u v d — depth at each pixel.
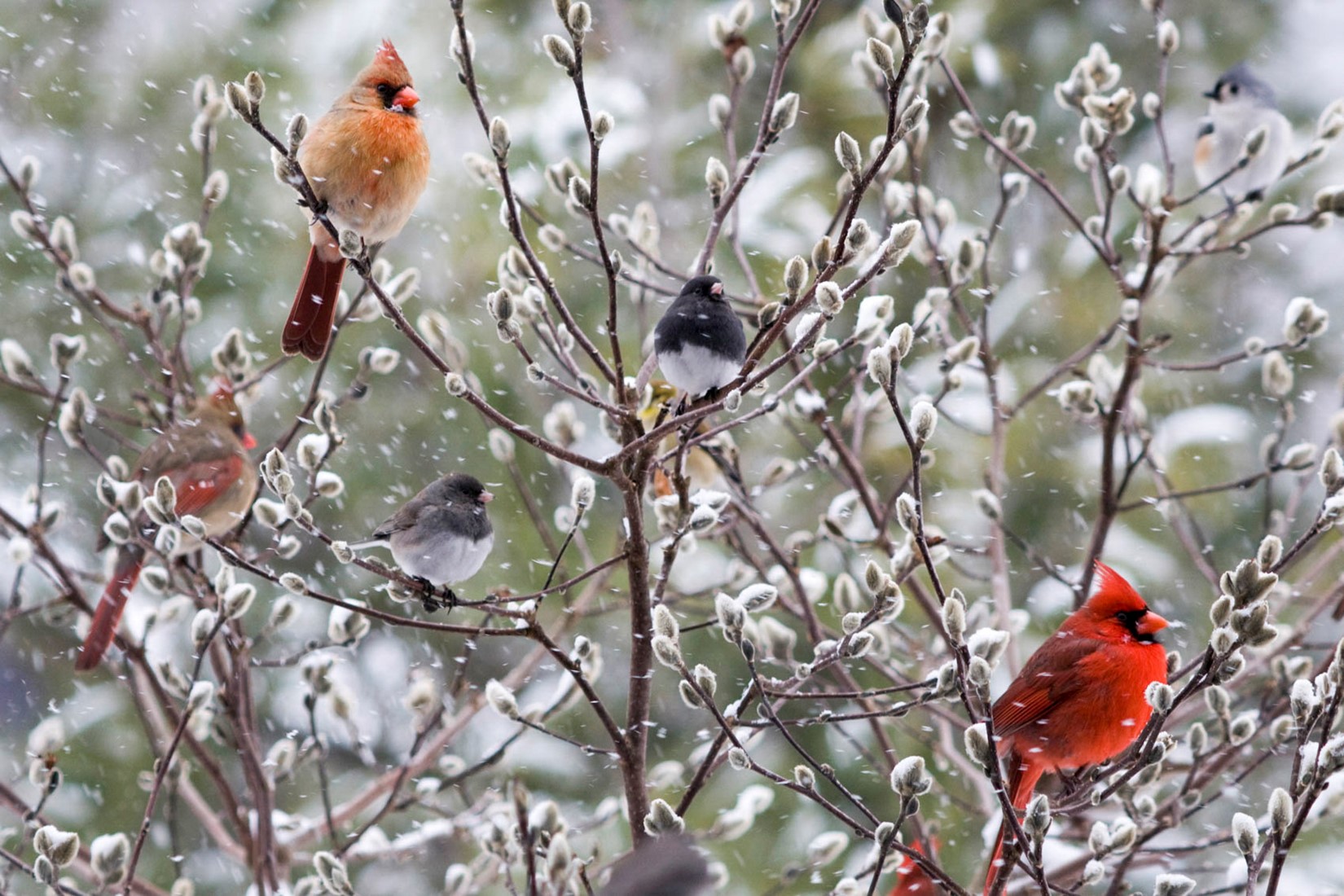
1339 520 6.34
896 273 15.05
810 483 14.40
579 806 13.54
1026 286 15.51
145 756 13.56
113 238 15.12
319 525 14.39
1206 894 7.18
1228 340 16.11
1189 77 16.75
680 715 14.44
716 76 16.81
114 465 9.77
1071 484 14.61
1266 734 10.09
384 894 13.26
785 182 15.51
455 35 6.84
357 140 8.25
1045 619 13.91
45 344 14.57
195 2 16.14
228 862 12.79
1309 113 16.80
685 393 7.75
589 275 15.07
